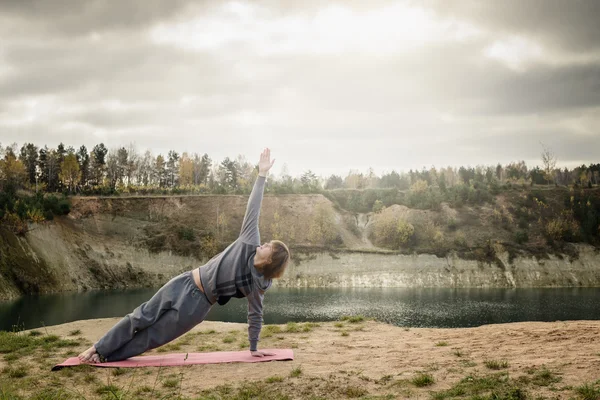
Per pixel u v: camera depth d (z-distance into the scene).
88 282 71.62
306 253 86.31
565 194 115.88
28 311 45.88
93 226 86.19
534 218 104.75
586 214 105.31
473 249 90.31
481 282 81.56
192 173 135.88
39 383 6.61
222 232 92.75
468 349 8.02
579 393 5.16
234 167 143.50
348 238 97.19
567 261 89.56
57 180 114.19
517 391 5.26
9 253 65.12
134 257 81.25
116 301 54.62
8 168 100.50
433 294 64.25
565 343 7.98
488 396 5.25
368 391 5.94
